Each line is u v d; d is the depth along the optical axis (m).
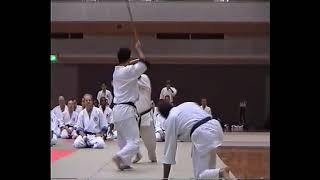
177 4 14.55
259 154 7.72
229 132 14.18
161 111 5.08
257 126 16.62
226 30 15.02
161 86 17.02
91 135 9.72
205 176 4.67
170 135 4.85
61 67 16.17
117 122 6.22
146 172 5.90
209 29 14.99
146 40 15.72
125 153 6.05
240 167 6.03
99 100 13.24
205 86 17.84
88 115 9.95
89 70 16.44
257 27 14.31
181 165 6.48
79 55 15.80
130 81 6.22
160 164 6.82
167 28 14.94
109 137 10.92
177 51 16.08
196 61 16.27
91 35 15.69
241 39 15.57
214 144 4.74
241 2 14.23
